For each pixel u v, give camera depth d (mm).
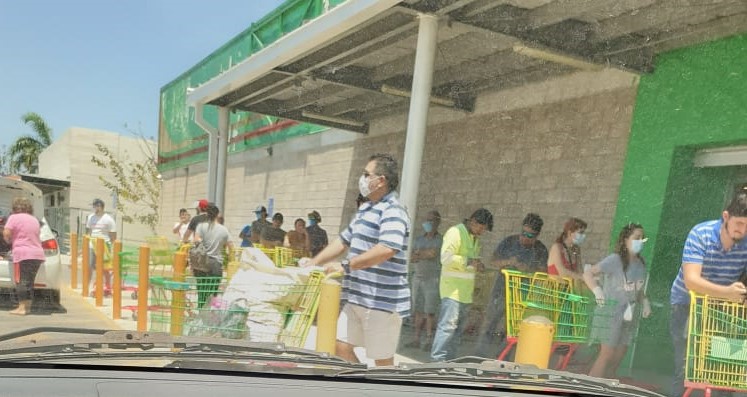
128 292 5371
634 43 5246
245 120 7184
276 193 6832
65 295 4492
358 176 5938
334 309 3740
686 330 4305
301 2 6273
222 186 6965
